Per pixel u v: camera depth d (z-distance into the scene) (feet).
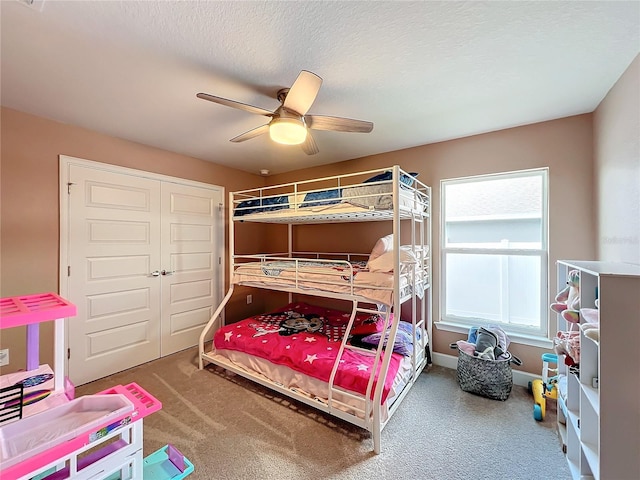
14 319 3.01
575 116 7.17
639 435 3.31
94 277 8.28
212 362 8.67
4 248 6.78
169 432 5.98
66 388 3.60
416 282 7.70
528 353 7.80
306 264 9.13
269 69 5.28
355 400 5.88
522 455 5.27
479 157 8.43
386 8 3.85
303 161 11.39
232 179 12.35
